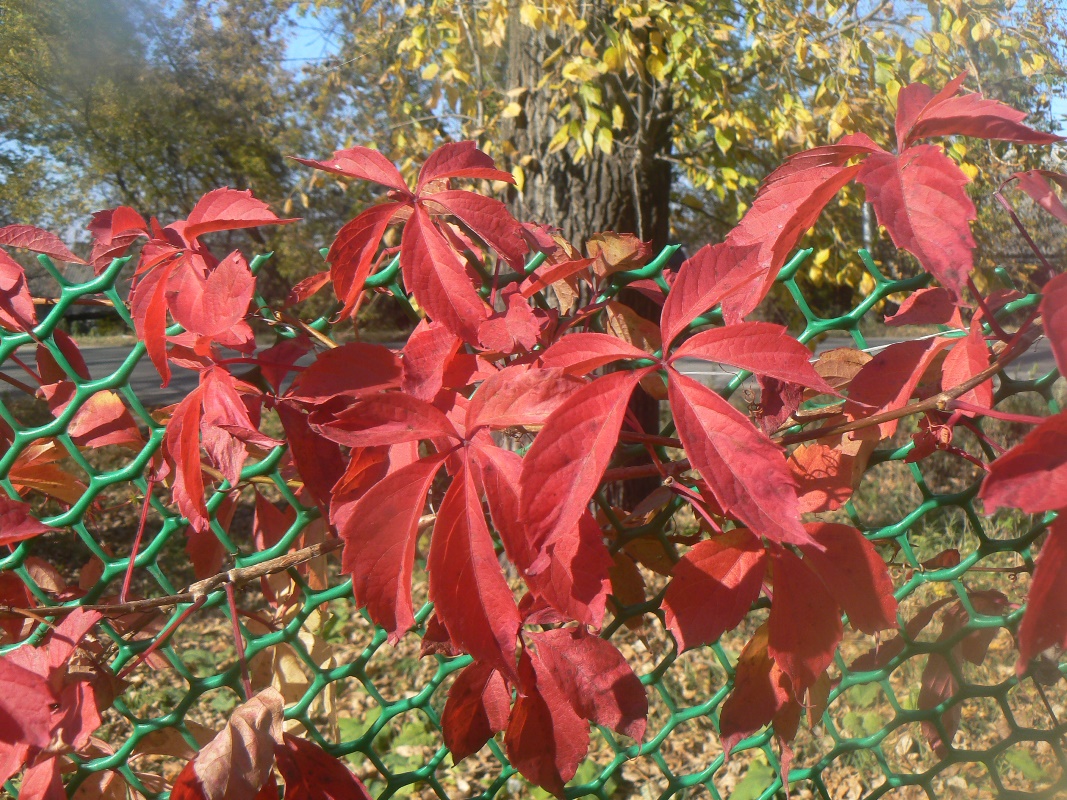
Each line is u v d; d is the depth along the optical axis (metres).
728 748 0.98
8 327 1.08
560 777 0.97
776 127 4.75
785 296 4.38
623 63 3.88
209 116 16.11
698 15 4.41
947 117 0.71
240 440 0.97
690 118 5.07
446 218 1.06
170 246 0.98
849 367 1.08
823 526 0.93
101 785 1.12
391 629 0.77
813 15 4.54
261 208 0.93
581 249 4.26
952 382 0.95
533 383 0.77
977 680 2.69
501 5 4.11
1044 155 4.05
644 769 2.86
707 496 0.97
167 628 1.03
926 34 4.36
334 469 0.99
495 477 0.76
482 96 4.64
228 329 0.91
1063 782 1.12
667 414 2.60
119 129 16.06
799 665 0.89
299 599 1.26
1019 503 0.57
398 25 5.49
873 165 0.69
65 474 1.17
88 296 1.14
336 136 9.37
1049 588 0.63
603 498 1.06
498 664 0.76
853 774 2.64
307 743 1.02
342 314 0.96
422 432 0.79
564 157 4.27
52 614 1.06
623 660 0.97
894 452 1.01
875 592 0.91
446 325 0.91
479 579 0.77
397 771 2.95
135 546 1.11
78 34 15.14
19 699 0.76
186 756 1.15
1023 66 4.38
